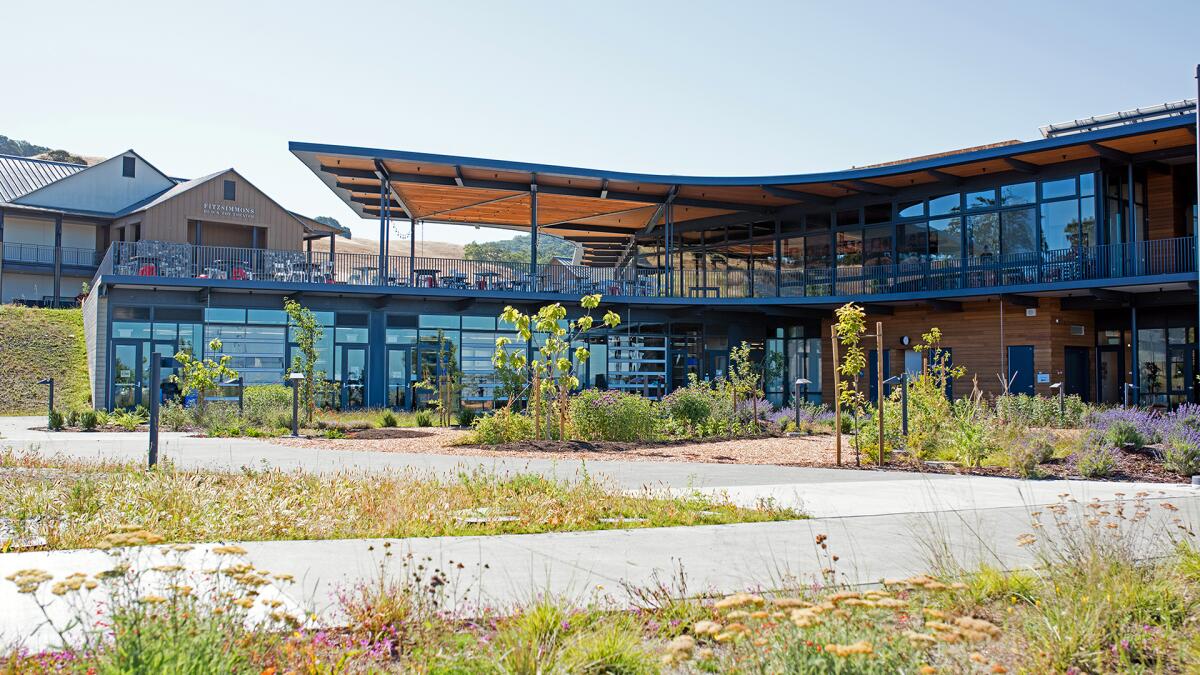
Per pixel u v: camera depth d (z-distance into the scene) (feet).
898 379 53.36
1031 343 90.68
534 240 99.96
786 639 12.81
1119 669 13.87
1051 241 88.38
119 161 156.15
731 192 104.22
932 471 43.83
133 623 12.34
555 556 22.86
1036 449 45.39
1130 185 86.89
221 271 91.76
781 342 112.98
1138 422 52.65
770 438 62.75
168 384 87.40
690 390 68.54
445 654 14.48
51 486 31.53
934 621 12.73
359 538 25.66
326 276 95.45
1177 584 17.99
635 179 97.55
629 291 104.47
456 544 24.53
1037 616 15.67
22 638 14.93
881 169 93.40
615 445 55.62
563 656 13.96
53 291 148.77
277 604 14.51
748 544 24.66
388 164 93.20
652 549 23.85
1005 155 84.69
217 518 27.35
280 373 92.07
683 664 14.42
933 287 96.68
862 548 24.11
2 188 149.69
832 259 106.42
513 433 59.31
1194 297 83.51
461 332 98.43
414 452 52.44
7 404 95.61
